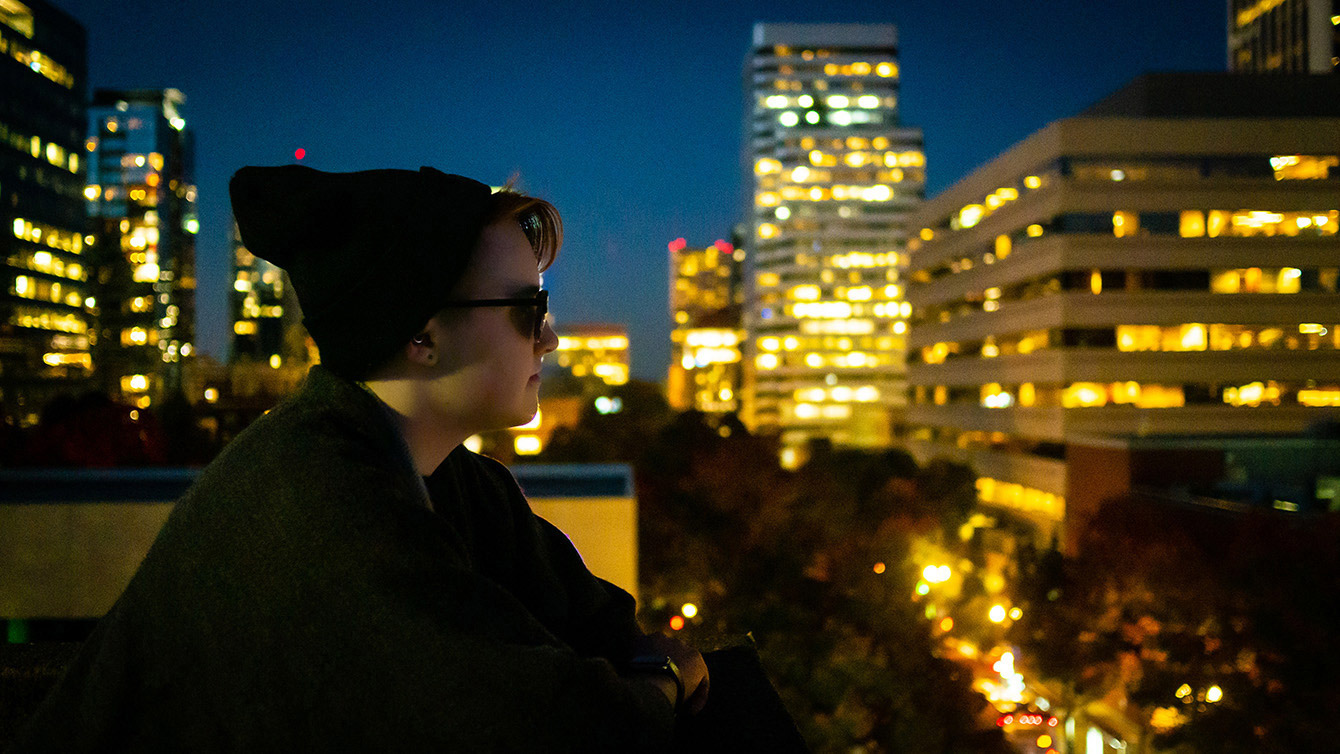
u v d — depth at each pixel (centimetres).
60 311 8644
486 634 77
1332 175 4150
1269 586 1602
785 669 1339
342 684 76
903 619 1717
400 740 75
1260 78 4544
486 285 94
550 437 3797
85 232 9212
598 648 112
